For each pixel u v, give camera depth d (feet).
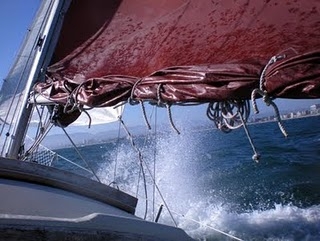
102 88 7.04
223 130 5.70
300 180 43.78
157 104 6.23
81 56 8.77
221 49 5.80
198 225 30.07
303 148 69.92
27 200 6.02
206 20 6.48
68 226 4.66
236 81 4.84
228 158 66.64
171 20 7.16
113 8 8.64
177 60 6.32
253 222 29.89
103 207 6.83
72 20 9.32
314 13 5.07
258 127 136.26
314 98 4.34
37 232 4.43
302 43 4.70
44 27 10.68
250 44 5.41
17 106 13.25
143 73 6.79
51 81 9.09
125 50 7.75
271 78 4.40
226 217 31.91
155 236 5.24
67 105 8.43
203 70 5.26
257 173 50.65
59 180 7.36
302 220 29.32
